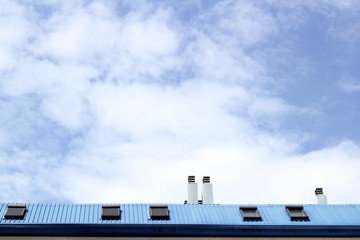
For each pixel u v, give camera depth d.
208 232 34.66
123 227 34.06
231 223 35.31
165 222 34.91
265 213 36.94
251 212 36.78
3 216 34.16
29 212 34.81
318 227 35.41
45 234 33.31
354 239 35.47
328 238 35.38
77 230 33.59
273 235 35.06
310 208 37.84
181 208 36.69
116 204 36.28
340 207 38.12
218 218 35.91
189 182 43.94
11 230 33.06
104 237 33.78
